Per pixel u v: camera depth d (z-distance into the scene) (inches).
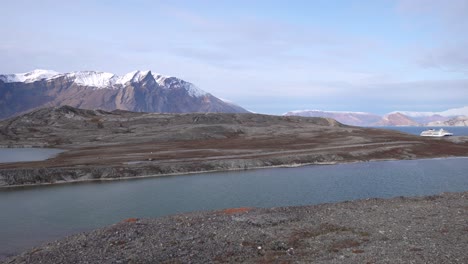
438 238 1075.9
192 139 5398.6
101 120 6860.2
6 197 2124.8
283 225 1289.4
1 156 3914.9
